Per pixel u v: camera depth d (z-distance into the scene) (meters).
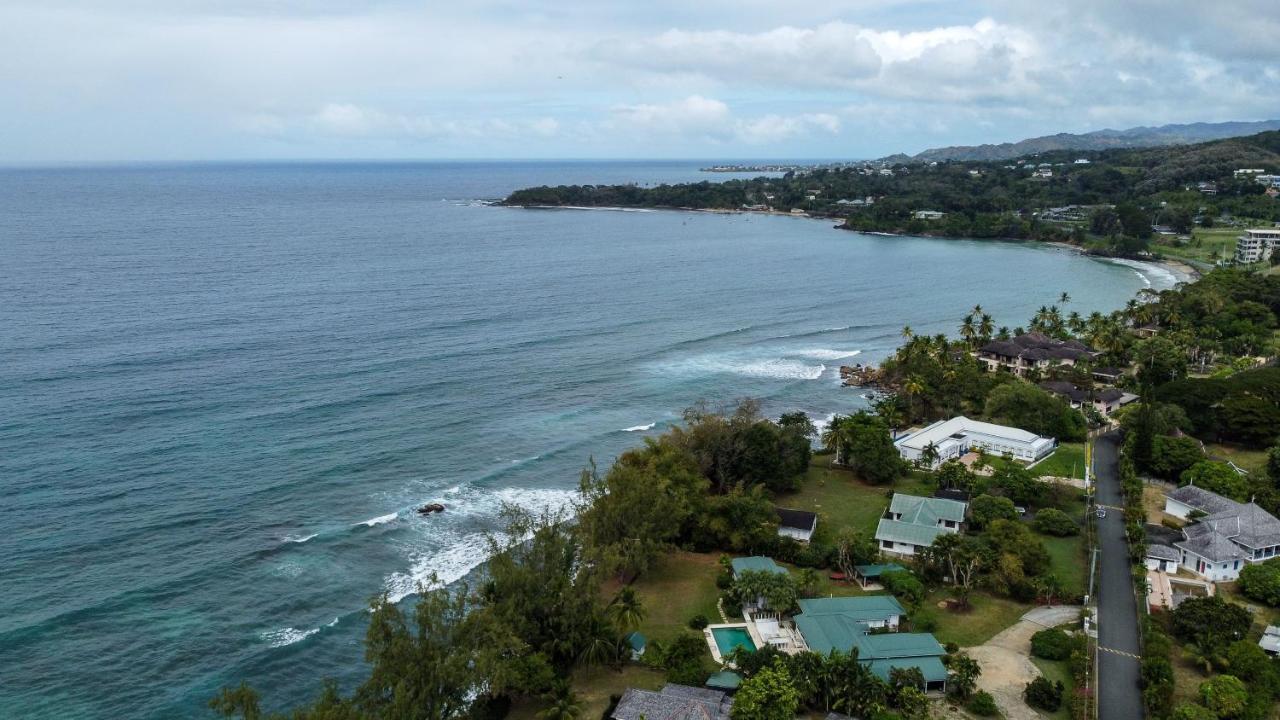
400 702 54.41
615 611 72.19
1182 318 190.50
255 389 138.00
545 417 133.75
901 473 113.75
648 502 87.56
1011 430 123.44
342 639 75.31
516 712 64.88
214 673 70.00
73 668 69.56
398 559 88.50
